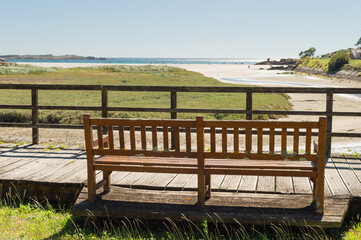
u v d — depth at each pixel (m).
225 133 4.28
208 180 4.71
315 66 109.25
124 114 15.25
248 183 5.27
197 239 4.30
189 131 4.33
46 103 20.16
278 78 71.88
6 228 4.52
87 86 7.65
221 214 4.23
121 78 55.69
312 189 4.86
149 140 11.05
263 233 4.37
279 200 4.58
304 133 6.95
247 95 7.09
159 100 24.20
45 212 5.05
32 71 65.56
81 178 5.53
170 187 5.11
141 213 4.35
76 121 14.12
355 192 4.84
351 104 24.64
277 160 4.23
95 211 4.44
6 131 12.72
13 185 5.46
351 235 4.22
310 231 4.20
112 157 4.84
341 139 11.91
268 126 4.20
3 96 23.11
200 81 52.09
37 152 7.41
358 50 107.81
